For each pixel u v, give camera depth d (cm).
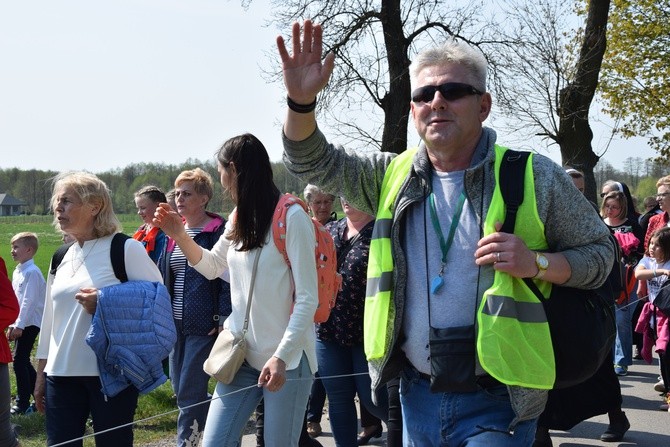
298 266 362
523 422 272
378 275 287
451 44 282
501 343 260
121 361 394
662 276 737
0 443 471
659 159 2897
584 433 643
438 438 280
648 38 2620
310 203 611
